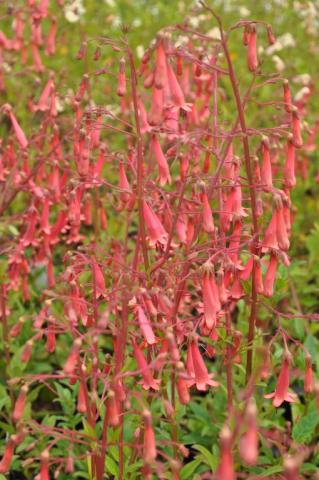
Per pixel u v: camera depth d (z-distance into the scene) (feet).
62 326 11.29
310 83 26.81
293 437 13.79
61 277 12.94
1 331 18.40
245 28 12.82
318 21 35.12
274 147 17.33
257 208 13.30
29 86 25.50
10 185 17.47
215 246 13.43
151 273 12.90
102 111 13.58
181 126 16.43
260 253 13.35
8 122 24.89
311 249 21.56
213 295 11.53
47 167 20.45
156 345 13.08
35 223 16.62
